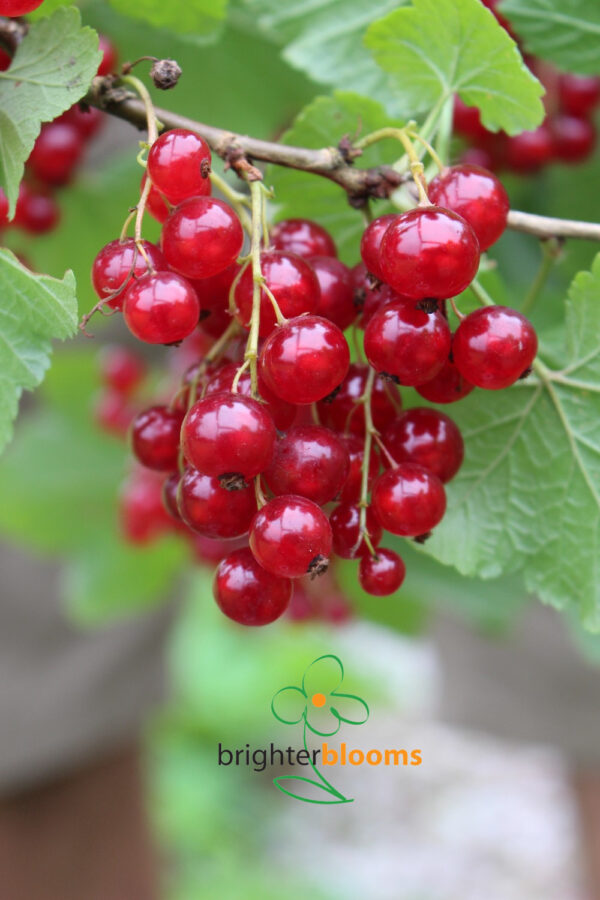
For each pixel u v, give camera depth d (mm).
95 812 607
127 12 289
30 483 418
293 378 236
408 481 247
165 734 1404
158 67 251
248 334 256
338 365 237
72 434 417
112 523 429
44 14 268
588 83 331
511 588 323
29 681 552
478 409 272
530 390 270
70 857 602
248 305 245
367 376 259
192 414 235
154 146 241
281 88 333
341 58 312
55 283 241
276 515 235
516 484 273
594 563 271
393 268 236
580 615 271
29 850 591
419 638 410
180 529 359
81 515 429
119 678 576
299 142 281
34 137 247
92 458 418
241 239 241
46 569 545
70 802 600
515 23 296
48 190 325
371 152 281
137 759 635
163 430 264
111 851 610
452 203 249
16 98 251
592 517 270
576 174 342
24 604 543
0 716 548
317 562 236
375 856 1352
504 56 261
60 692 558
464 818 1439
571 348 268
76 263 339
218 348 260
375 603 389
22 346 246
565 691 568
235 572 245
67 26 250
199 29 290
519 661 571
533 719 579
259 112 336
